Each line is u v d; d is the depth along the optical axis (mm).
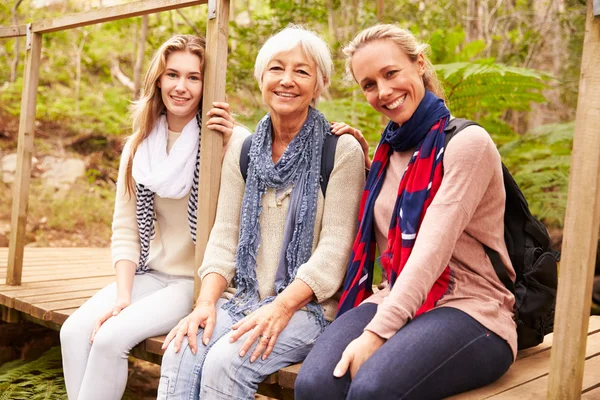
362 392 1736
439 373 1815
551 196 5438
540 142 5469
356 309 2111
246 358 2092
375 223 2215
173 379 2152
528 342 2191
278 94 2320
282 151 2432
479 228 1995
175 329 2266
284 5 6609
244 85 6941
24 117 3539
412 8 8148
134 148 2676
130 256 2678
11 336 3695
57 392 3096
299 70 2311
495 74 4480
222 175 2516
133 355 2496
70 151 7887
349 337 1970
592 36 1624
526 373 2135
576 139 1663
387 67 2066
